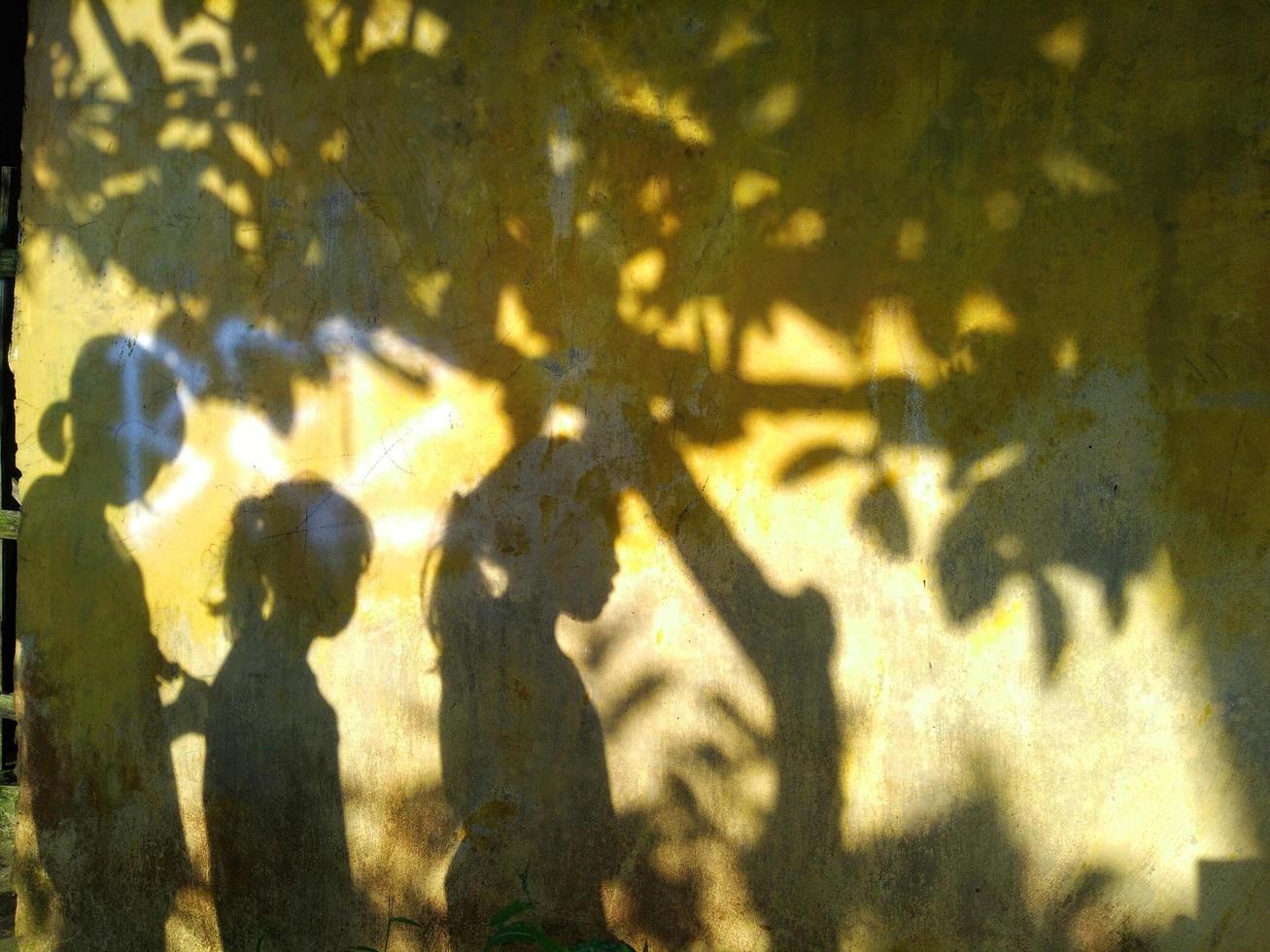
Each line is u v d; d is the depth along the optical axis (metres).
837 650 1.32
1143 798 1.24
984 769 1.28
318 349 1.47
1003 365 1.26
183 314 1.52
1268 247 1.18
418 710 1.46
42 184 1.56
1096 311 1.23
